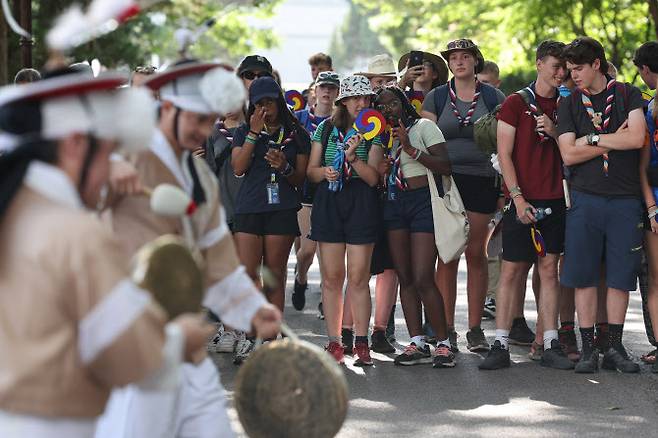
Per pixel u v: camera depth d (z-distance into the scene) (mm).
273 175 21141
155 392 7613
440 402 18219
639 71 20953
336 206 21141
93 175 7445
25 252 7074
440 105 23047
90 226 7191
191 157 10797
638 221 20281
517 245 20969
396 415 17328
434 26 74375
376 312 22797
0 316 7090
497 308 21156
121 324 7176
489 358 20969
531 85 21188
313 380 9836
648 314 21531
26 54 31875
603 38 62656
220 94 10328
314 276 36250
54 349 7105
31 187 7199
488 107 22812
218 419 10570
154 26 67062
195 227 10719
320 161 21266
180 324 7844
